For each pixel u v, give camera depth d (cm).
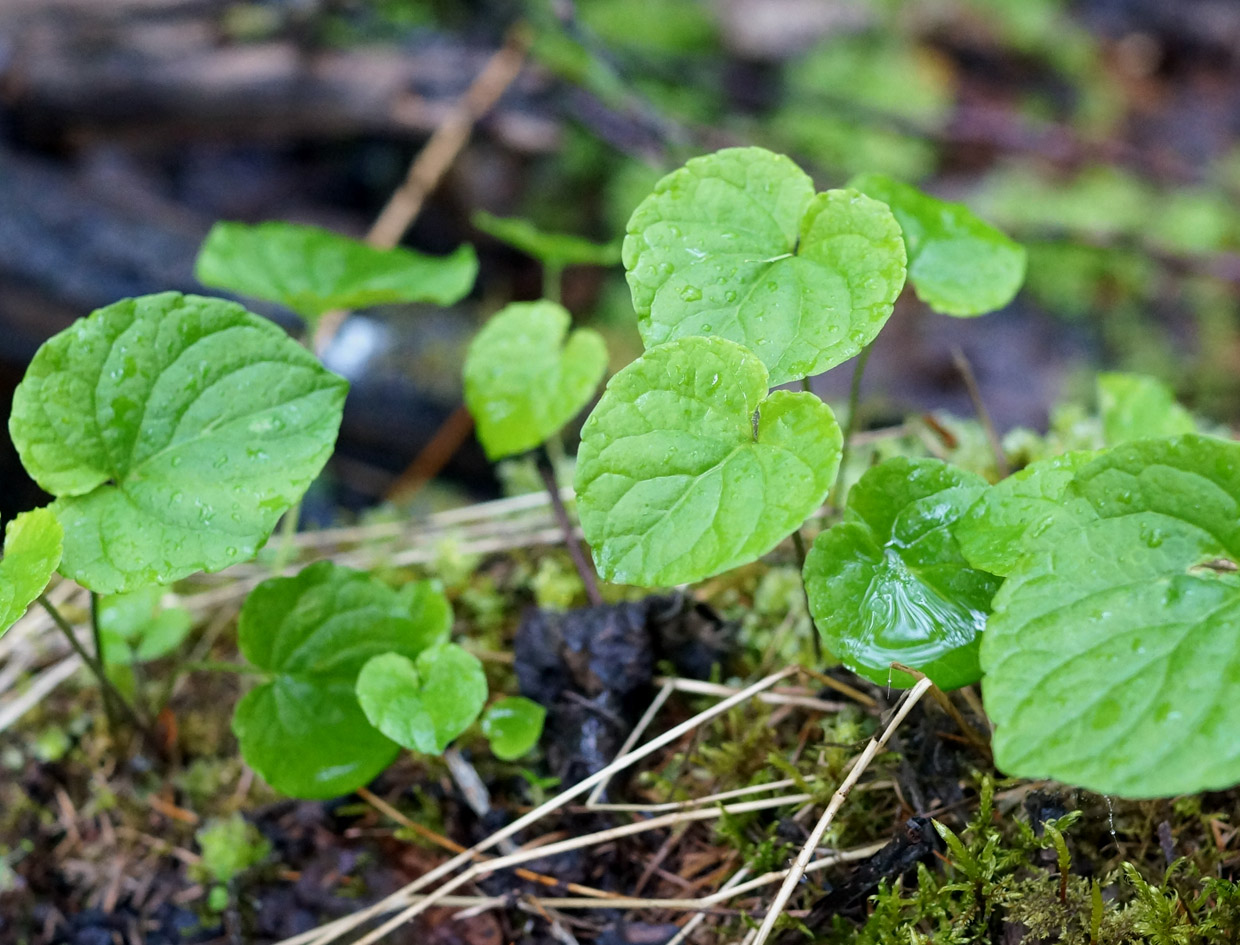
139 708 39
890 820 35
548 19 70
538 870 36
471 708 35
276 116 67
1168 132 88
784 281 34
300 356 35
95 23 64
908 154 79
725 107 78
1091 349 74
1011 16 92
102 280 56
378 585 37
